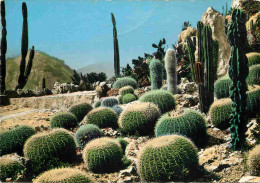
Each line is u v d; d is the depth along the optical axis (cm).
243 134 665
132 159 720
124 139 827
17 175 669
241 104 661
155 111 886
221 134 798
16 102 1551
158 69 1181
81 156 812
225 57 1323
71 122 1007
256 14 1380
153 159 583
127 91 1295
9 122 1168
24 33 1734
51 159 748
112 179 657
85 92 1596
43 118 1188
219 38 1341
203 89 930
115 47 1781
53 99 1533
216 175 582
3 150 846
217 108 824
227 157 639
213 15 1351
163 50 1597
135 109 891
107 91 1488
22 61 1767
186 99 1034
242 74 658
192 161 590
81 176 548
